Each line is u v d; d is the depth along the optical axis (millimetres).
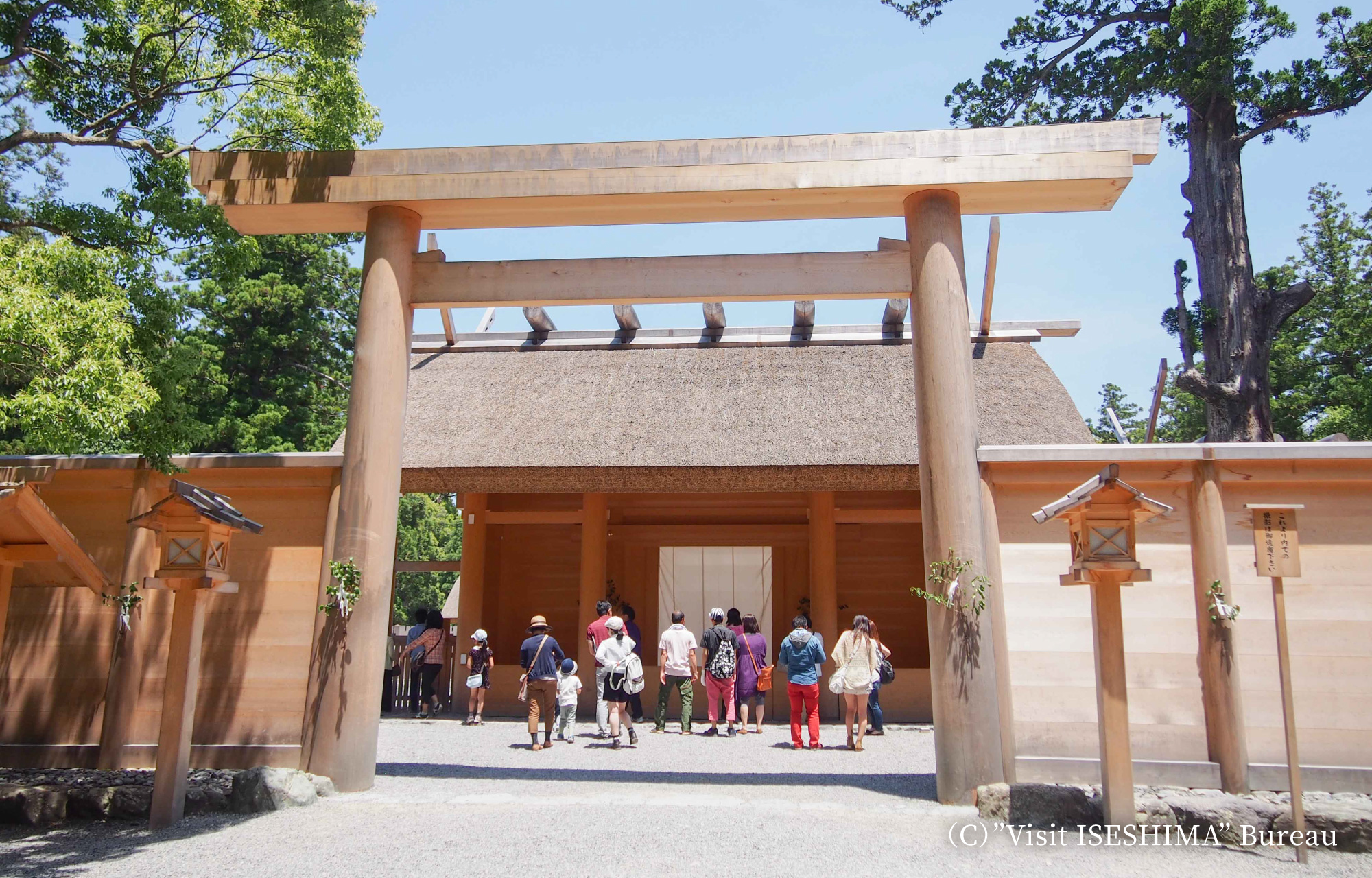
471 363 16281
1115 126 7949
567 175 8219
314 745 7547
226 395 26625
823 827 6383
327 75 10125
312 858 5703
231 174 8461
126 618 7996
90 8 8797
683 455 13102
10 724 8125
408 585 46594
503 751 10133
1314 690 7250
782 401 14312
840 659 10633
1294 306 18125
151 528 6824
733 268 8359
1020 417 14062
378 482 7930
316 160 8430
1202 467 7566
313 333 27938
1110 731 6332
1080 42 20656
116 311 7203
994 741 7160
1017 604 7621
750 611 16594
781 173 8094
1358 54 17719
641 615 16594
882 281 8234
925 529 7707
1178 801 6488
